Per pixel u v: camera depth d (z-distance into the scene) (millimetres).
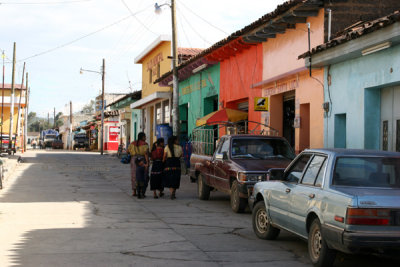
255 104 17406
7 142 51500
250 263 6688
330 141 13734
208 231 9047
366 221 5523
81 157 41875
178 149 14078
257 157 12055
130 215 10820
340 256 7031
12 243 7672
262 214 8422
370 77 11859
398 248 5531
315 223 6375
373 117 12164
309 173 6922
